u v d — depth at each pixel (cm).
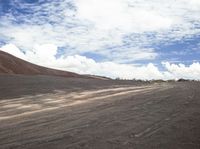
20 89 2177
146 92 1839
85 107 1334
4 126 960
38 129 881
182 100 1324
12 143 726
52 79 3167
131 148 645
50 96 1880
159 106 1193
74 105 1444
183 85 2438
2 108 1425
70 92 2109
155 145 661
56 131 841
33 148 674
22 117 1143
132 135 755
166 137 722
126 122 918
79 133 798
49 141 727
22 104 1545
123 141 701
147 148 641
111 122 929
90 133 793
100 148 652
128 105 1287
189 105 1171
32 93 2017
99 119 990
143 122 905
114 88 2406
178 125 837
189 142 675
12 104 1552
